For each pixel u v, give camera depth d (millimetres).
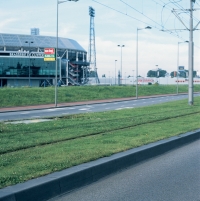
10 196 5621
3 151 9445
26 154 8930
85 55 120188
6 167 7461
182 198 6547
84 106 41656
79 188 7109
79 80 112625
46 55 42531
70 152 9141
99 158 8594
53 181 6512
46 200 6285
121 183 7531
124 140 11414
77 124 16719
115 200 6344
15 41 102312
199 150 11891
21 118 23500
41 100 49250
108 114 23688
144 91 79750
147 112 25109
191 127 15859
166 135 13000
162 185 7410
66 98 54156
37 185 6164
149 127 15508
